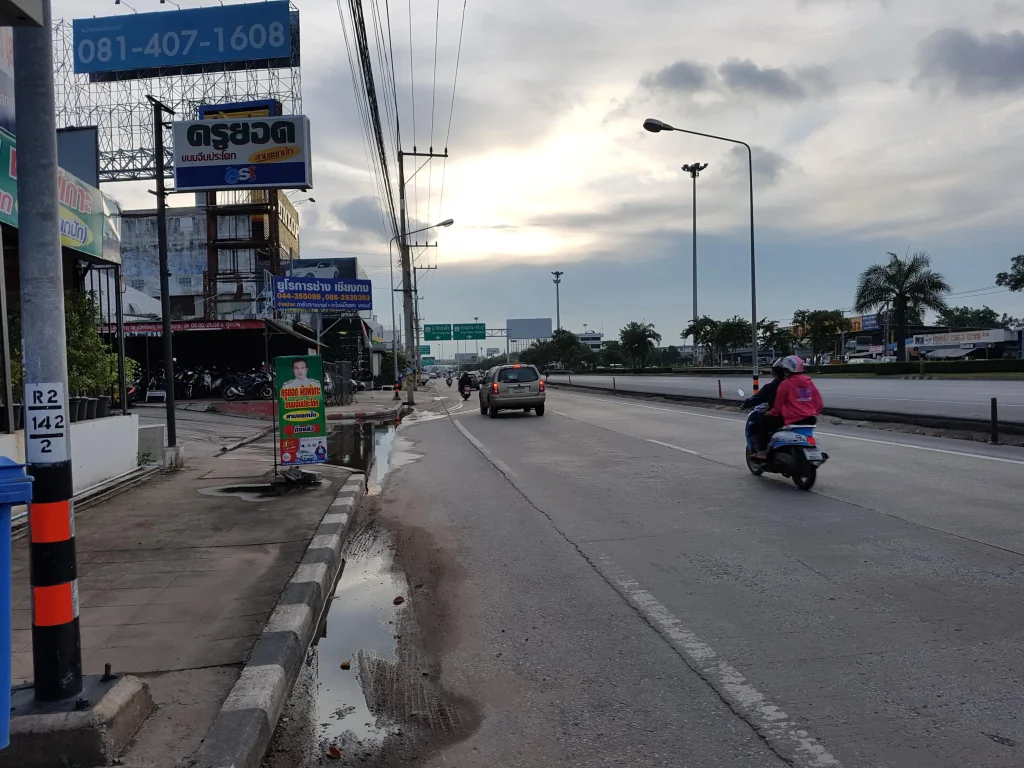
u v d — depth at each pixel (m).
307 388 11.05
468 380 41.31
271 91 37.06
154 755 3.43
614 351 112.69
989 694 4.01
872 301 49.81
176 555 7.08
